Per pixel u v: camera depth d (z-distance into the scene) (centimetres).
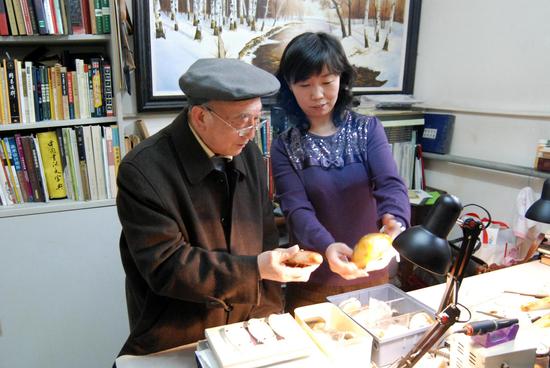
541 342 101
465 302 129
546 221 109
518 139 222
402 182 139
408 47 273
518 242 206
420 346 86
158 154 99
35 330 195
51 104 186
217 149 100
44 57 195
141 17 204
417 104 275
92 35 183
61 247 191
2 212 178
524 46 214
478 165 236
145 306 107
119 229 199
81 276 197
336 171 141
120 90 190
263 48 235
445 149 258
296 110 145
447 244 78
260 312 119
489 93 235
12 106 180
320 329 104
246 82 89
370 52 264
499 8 224
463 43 246
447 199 78
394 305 117
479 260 192
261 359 90
